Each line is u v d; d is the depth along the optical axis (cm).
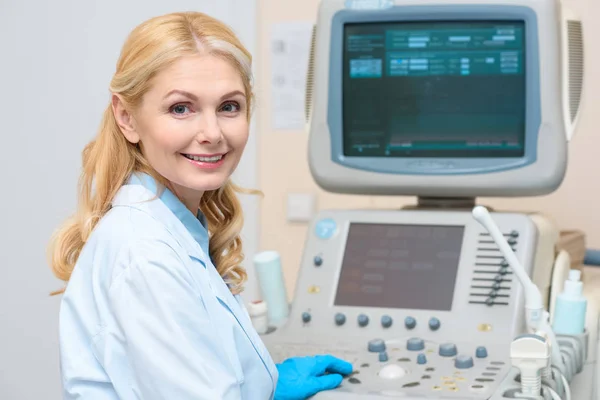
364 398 147
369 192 200
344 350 172
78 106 294
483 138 190
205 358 120
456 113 191
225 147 128
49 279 301
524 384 142
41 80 296
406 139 194
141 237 124
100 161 135
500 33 187
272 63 271
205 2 276
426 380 154
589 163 247
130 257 121
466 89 190
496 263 179
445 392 148
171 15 129
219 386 118
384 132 195
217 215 156
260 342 138
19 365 305
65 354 126
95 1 289
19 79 297
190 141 126
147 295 119
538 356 141
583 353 167
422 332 175
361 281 186
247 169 274
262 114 273
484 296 177
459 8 187
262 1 271
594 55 245
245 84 134
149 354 117
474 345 170
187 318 120
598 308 185
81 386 124
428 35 191
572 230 231
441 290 180
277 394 148
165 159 128
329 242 193
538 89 184
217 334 125
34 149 299
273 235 276
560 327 170
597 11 244
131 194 133
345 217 195
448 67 190
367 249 189
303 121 270
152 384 117
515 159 188
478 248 182
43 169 299
